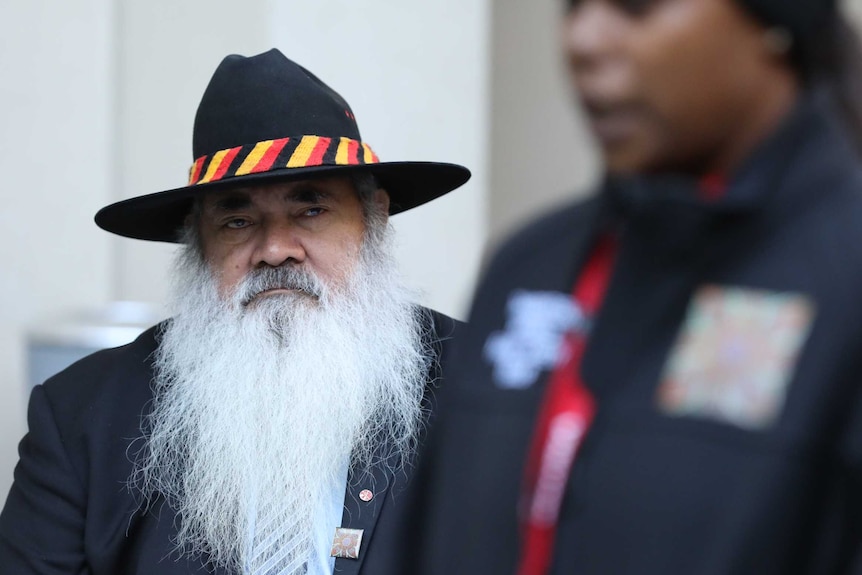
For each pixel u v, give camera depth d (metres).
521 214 14.84
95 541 7.10
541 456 3.28
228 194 7.37
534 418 3.34
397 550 4.34
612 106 2.96
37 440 7.47
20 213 11.04
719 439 2.89
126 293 11.61
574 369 3.33
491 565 3.32
